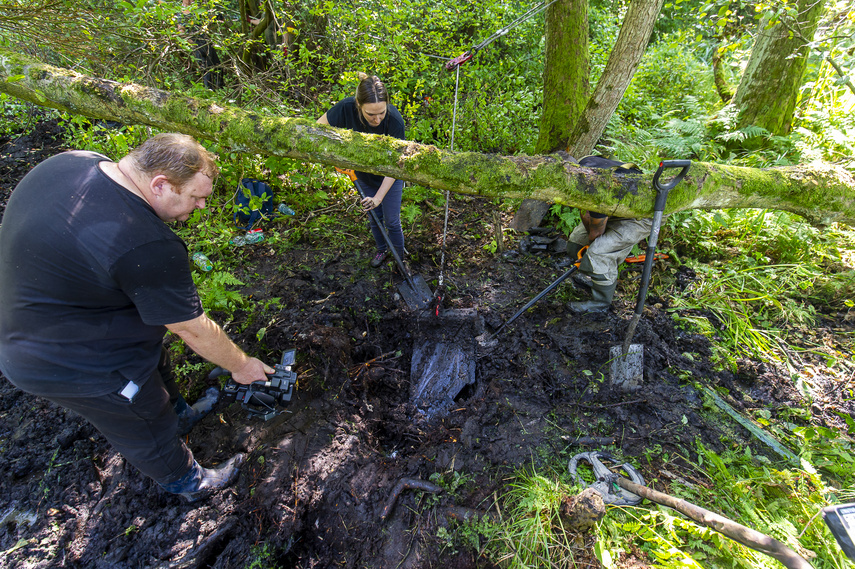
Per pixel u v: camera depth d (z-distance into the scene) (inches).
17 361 60.2
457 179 94.5
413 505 88.4
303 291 136.0
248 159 161.8
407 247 157.6
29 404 100.3
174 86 162.7
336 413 103.0
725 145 200.7
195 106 94.2
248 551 80.7
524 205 162.9
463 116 205.3
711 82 275.3
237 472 90.4
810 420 103.7
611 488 87.4
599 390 110.0
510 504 87.6
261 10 209.0
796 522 82.6
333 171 182.1
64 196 56.9
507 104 206.5
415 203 179.2
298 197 174.2
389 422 109.1
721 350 119.8
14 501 84.7
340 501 88.7
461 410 110.6
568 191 98.7
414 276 144.1
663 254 149.6
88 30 126.4
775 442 97.1
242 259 147.2
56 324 59.5
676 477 90.8
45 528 81.1
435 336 128.5
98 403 64.7
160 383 73.4
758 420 103.0
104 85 95.0
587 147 155.7
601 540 78.8
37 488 86.4
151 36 145.6
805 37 173.8
